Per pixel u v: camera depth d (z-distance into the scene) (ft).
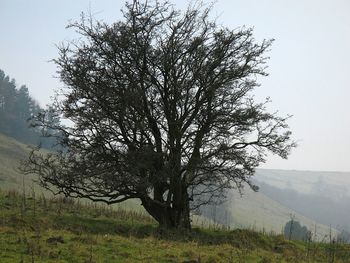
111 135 62.18
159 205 64.44
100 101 60.18
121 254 36.58
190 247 45.34
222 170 63.62
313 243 63.82
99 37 61.46
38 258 31.71
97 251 36.78
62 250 35.22
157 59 61.11
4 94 623.77
